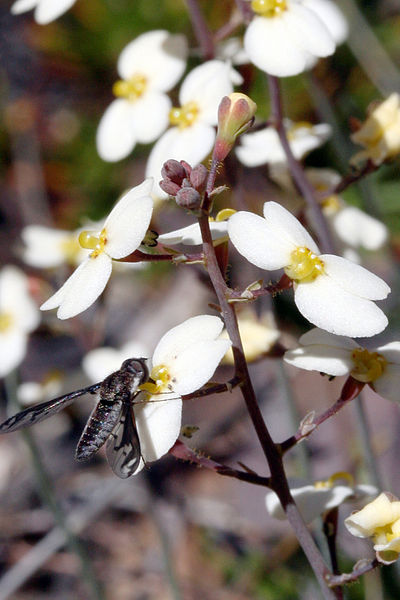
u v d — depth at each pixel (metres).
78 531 0.31
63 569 0.33
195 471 0.35
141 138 0.25
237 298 0.20
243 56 0.25
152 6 0.37
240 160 0.26
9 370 0.28
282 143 0.25
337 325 0.19
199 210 0.19
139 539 0.34
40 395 0.28
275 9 0.23
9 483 0.36
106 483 0.34
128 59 0.26
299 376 0.36
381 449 0.32
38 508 0.35
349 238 0.26
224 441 0.36
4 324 0.28
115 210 0.20
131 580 0.33
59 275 0.29
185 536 0.34
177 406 0.20
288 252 0.20
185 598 0.32
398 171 0.34
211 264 0.20
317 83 0.28
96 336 0.28
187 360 0.20
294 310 0.31
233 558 0.32
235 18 0.25
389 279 0.33
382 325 0.19
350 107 0.35
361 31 0.32
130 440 0.19
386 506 0.20
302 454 0.26
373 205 0.28
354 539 0.29
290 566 0.31
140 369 0.20
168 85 0.25
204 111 0.24
